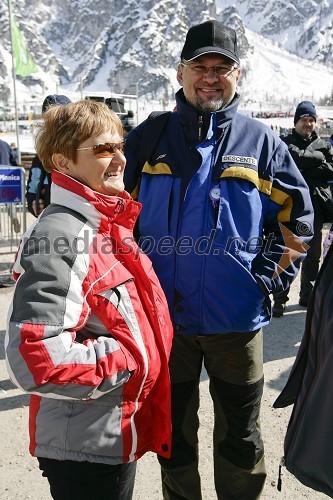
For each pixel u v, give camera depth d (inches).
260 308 79.6
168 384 62.7
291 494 97.3
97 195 58.4
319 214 185.6
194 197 77.7
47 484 100.8
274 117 3757.4
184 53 79.7
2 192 236.4
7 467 105.8
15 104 460.4
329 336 64.7
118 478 60.1
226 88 78.3
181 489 84.1
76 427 56.7
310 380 68.1
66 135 58.2
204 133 78.2
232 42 78.2
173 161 79.3
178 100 80.1
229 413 82.2
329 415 63.4
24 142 1045.8
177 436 83.0
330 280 66.9
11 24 585.3
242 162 77.2
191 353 82.4
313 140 188.2
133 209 62.0
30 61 591.2
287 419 123.3
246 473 82.6
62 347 52.2
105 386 55.0
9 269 243.1
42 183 157.8
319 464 64.2
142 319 59.9
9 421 122.7
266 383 141.2
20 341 51.6
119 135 61.7
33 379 51.3
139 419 60.9
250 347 80.4
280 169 80.4
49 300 52.5
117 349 56.0
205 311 77.7
